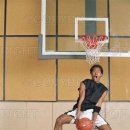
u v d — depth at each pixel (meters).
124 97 9.29
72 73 9.33
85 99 7.62
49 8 9.35
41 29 9.05
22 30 9.41
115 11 9.39
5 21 9.41
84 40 9.04
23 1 9.45
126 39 9.34
